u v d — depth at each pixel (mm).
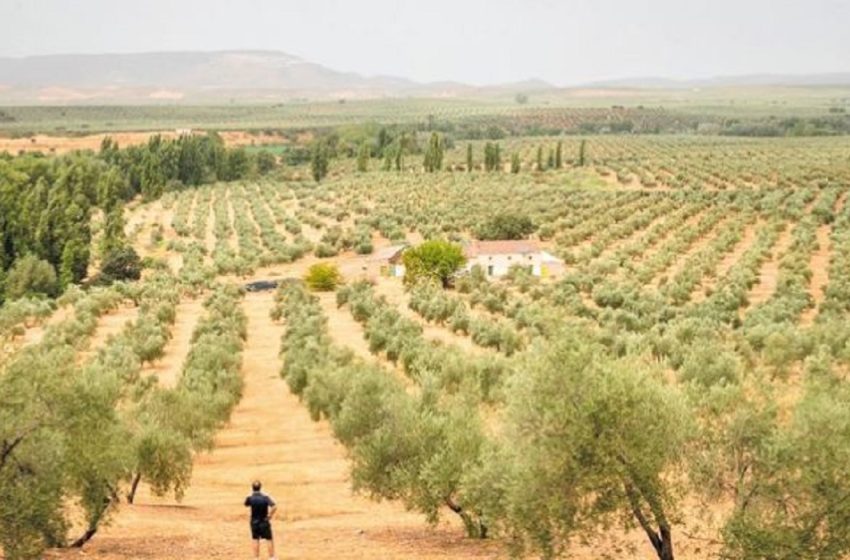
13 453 32875
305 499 53656
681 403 30844
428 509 42000
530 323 106938
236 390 81062
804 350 77000
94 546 39188
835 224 170500
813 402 30188
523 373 30688
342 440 51438
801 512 29641
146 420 52062
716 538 33562
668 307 110375
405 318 107875
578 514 30156
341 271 161500
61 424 35250
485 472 34875
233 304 129500
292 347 96688
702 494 31375
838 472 29016
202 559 37125
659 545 30641
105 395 37062
